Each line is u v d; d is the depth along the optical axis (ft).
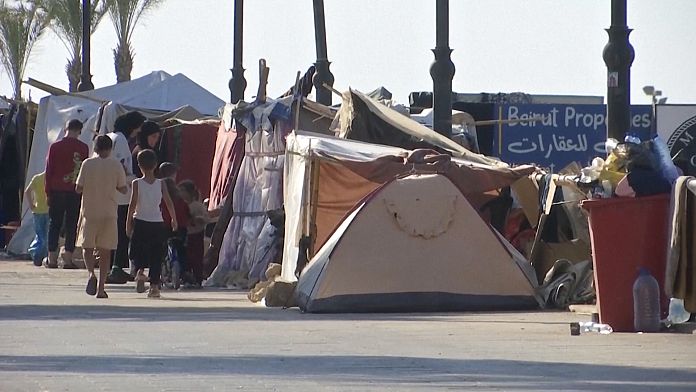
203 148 295.69
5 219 382.63
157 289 220.02
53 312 185.26
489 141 340.39
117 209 231.50
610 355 133.69
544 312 188.65
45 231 316.81
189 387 109.19
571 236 206.90
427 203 191.01
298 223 209.15
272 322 170.81
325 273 187.01
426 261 190.08
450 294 189.88
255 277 239.71
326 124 251.80
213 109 388.78
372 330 159.94
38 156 340.18
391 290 188.24
